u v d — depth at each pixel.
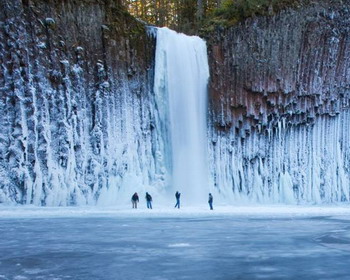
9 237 11.81
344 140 43.25
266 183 40.50
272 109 41.09
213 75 41.25
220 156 40.16
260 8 41.66
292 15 41.91
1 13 31.00
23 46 31.28
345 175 42.59
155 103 38.69
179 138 38.66
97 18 36.09
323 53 42.78
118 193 34.00
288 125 41.72
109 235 12.21
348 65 43.50
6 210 25.78
